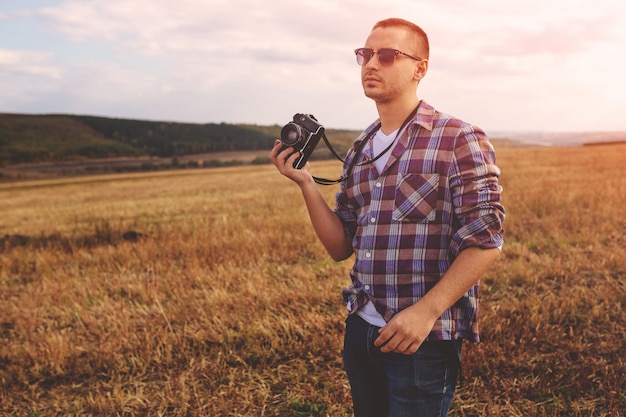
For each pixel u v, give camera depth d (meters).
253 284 5.69
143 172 86.00
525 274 5.57
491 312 4.45
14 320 5.45
